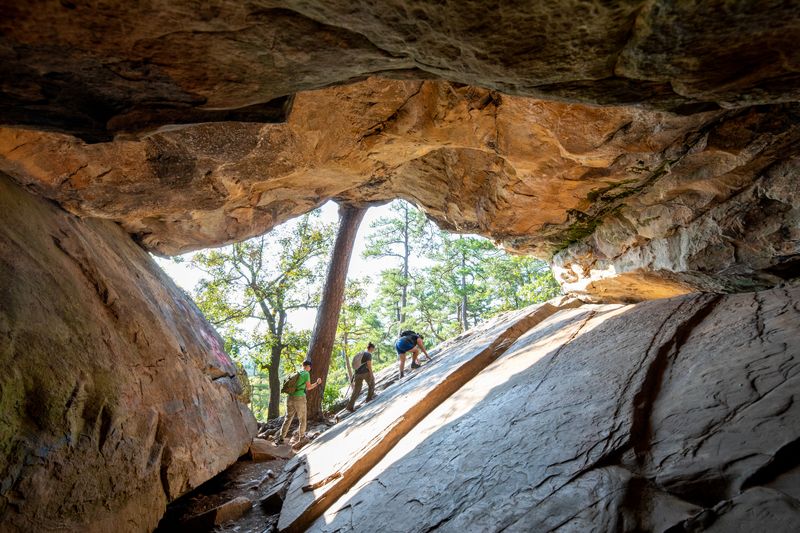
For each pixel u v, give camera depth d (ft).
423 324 83.15
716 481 6.92
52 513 10.02
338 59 6.82
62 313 12.52
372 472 15.69
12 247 11.98
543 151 17.24
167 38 6.02
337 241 38.06
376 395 30.94
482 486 10.14
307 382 29.66
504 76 6.97
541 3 5.31
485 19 5.63
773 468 6.63
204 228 21.75
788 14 5.18
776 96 6.99
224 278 48.03
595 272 28.45
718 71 6.38
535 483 9.11
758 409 7.96
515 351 21.22
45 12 5.37
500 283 80.18
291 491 17.63
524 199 22.26
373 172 20.36
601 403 10.91
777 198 14.92
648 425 9.34
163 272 25.54
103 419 12.21
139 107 7.47
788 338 9.91
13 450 9.37
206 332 26.09
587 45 6.04
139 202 15.55
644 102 7.61
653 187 18.62
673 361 11.66
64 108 7.30
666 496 7.16
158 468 14.47
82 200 14.82
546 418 11.68
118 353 14.23
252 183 16.93
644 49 5.98
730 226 16.99
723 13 5.20
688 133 14.47
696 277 20.65
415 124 16.51
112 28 5.73
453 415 16.65
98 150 13.21
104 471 11.83
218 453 18.97
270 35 6.14
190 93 7.21
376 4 5.51
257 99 7.65
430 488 11.55
